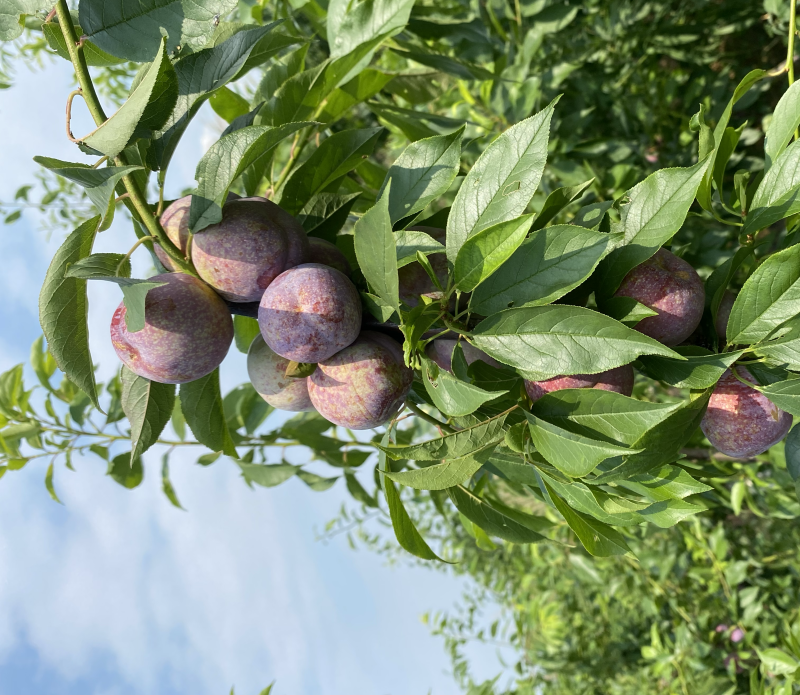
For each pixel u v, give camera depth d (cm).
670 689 95
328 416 38
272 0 70
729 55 106
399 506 37
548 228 32
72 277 33
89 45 38
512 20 82
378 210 31
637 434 31
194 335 36
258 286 36
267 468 57
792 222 37
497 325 32
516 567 142
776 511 66
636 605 115
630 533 73
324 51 86
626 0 94
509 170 33
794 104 36
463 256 32
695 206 42
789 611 86
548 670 128
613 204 35
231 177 35
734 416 36
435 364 33
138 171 38
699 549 89
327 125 52
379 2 47
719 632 93
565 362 31
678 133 92
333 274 35
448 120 59
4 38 34
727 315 36
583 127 89
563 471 32
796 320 33
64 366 35
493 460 42
